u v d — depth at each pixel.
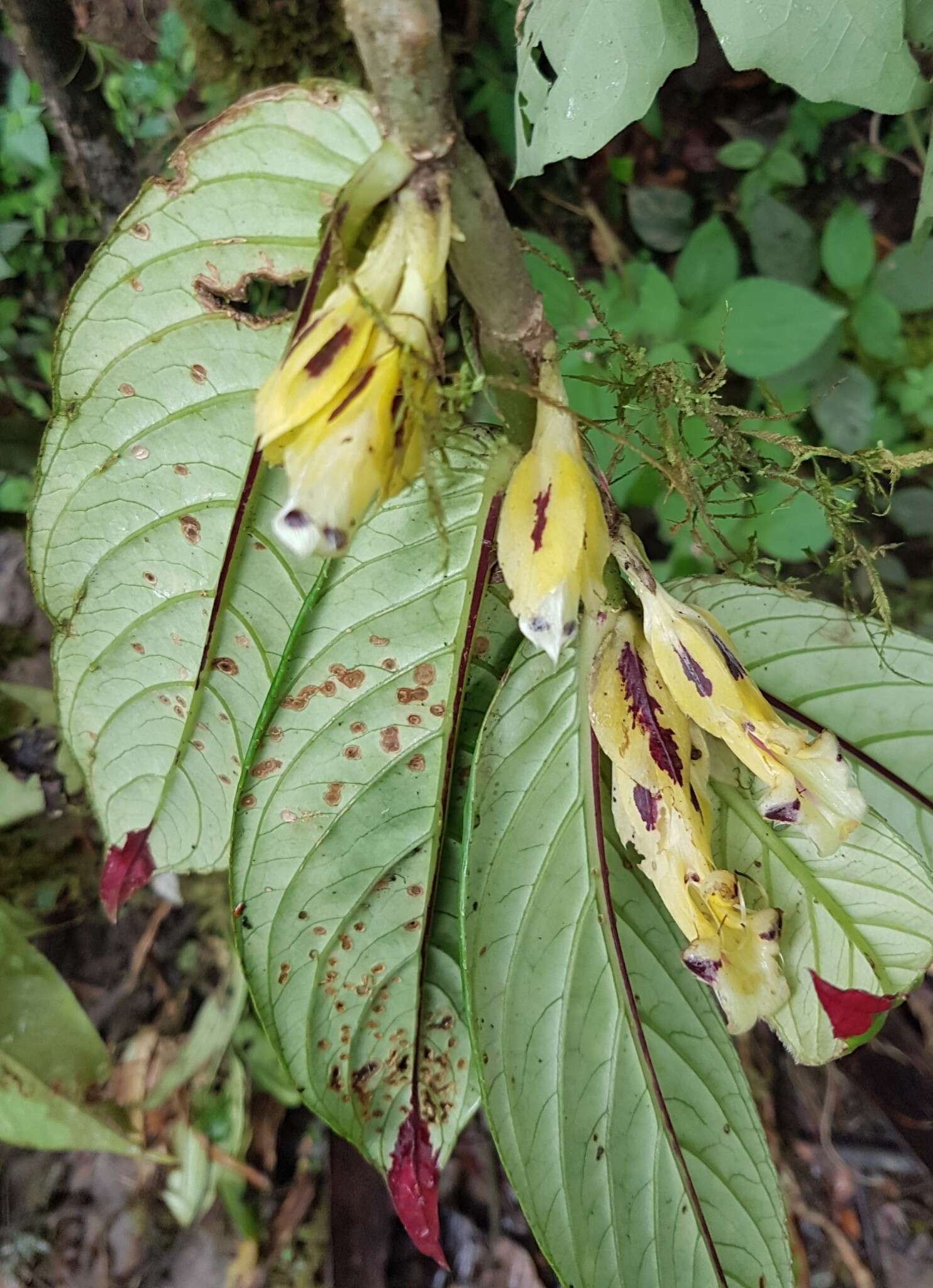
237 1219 0.34
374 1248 0.33
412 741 0.17
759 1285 0.19
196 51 0.29
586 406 0.29
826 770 0.14
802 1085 0.37
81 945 0.37
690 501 0.15
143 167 0.30
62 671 0.18
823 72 0.17
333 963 0.18
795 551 0.31
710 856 0.15
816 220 0.40
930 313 0.37
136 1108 0.34
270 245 0.14
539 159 0.18
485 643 0.18
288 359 0.10
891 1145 0.36
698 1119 0.19
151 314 0.14
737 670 0.15
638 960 0.19
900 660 0.19
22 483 0.34
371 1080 0.19
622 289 0.36
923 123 0.36
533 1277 0.34
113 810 0.20
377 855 0.18
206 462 0.16
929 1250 0.35
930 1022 0.35
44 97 0.29
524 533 0.12
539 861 0.17
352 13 0.09
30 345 0.34
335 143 0.13
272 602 0.17
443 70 0.09
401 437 0.10
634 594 0.15
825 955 0.18
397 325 0.10
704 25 0.34
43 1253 0.34
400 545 0.15
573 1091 0.18
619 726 0.15
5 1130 0.27
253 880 0.17
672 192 0.39
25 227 0.32
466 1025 0.19
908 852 0.17
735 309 0.33
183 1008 0.36
